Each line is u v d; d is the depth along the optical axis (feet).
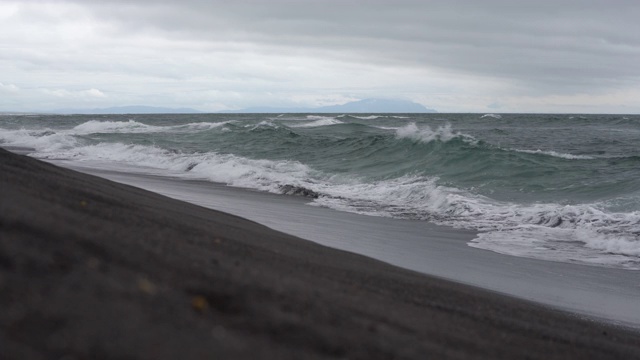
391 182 67.00
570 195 58.65
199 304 10.79
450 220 47.14
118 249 13.07
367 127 167.73
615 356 17.75
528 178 66.80
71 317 8.83
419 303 18.47
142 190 38.34
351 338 11.72
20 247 11.16
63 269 10.70
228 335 9.86
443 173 71.05
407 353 11.90
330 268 20.65
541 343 17.21
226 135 124.26
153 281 11.46
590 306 26.45
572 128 186.50
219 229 24.62
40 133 123.34
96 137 122.83
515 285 29.25
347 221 44.78
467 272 31.07
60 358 7.66
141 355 8.26
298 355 9.98
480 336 16.01
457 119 259.19
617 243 39.29
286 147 103.50
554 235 42.27
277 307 12.16
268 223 40.34
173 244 16.02
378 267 25.34
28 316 8.54
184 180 65.10
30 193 18.30
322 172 75.41
